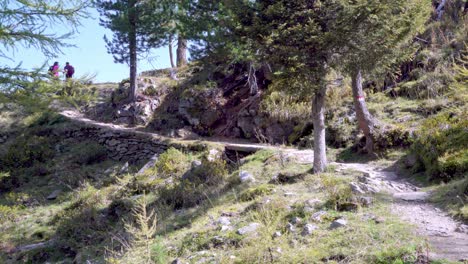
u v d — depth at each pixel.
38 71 7.31
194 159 13.70
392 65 12.52
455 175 7.61
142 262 6.51
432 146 8.58
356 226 5.71
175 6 17.55
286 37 8.80
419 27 9.78
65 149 18.38
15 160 17.22
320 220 6.26
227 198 9.23
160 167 13.11
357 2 8.20
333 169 9.67
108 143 17.69
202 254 6.04
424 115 11.81
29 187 15.50
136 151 16.73
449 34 14.79
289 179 9.47
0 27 6.86
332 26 8.79
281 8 8.78
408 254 4.53
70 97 7.80
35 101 7.46
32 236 10.99
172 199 10.14
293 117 15.02
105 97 22.66
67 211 11.87
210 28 15.24
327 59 9.20
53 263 9.16
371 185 7.86
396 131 10.95
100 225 10.24
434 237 5.10
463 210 5.92
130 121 18.89
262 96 16.48
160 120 18.19
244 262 5.37
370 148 11.24
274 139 15.12
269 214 6.77
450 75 12.64
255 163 11.58
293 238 5.81
